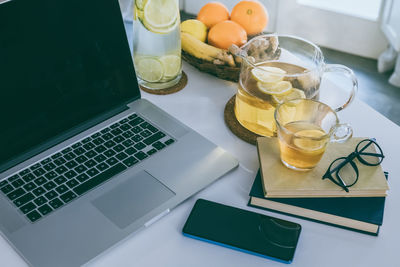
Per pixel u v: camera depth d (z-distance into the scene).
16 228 0.67
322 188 0.70
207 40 1.00
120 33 0.84
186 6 2.65
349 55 2.45
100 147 0.80
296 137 0.68
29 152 0.78
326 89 1.00
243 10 0.98
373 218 0.68
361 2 2.30
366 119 0.91
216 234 0.68
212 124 0.90
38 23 0.74
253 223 0.69
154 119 0.86
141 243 0.68
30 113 0.77
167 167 0.77
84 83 0.82
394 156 0.83
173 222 0.71
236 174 0.79
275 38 0.92
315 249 0.68
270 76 0.79
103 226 0.68
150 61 0.92
